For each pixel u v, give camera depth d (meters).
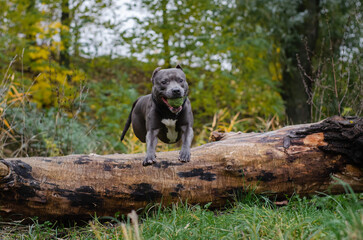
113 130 7.70
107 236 2.95
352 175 3.32
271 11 7.62
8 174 2.98
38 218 3.20
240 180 3.42
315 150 3.37
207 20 7.95
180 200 3.39
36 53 8.05
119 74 9.06
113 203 3.29
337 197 3.43
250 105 8.46
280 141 3.48
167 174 3.38
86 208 3.25
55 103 7.35
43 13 8.88
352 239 2.01
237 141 3.59
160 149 6.41
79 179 3.23
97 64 8.56
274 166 3.39
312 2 7.46
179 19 7.67
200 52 7.53
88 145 6.84
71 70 8.35
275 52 8.10
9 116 6.31
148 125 3.54
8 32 8.36
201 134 7.18
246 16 8.09
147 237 2.79
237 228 2.75
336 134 3.30
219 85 8.46
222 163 3.44
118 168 3.34
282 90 7.97
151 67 8.25
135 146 6.39
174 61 7.99
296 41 7.53
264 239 2.61
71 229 3.32
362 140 3.12
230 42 7.82
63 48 8.24
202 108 9.63
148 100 3.71
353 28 5.64
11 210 3.07
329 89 5.32
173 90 3.22
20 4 8.48
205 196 3.42
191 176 3.41
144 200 3.35
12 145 6.39
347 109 4.87
